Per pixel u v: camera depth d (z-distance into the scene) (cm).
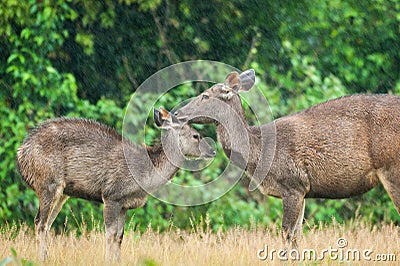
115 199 1858
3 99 2658
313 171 1827
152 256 1809
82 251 1830
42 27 2614
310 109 1869
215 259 1766
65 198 1911
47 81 2598
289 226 1823
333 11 2861
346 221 2644
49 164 1853
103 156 1861
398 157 1800
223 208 2519
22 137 2512
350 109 1834
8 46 2661
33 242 1908
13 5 2588
